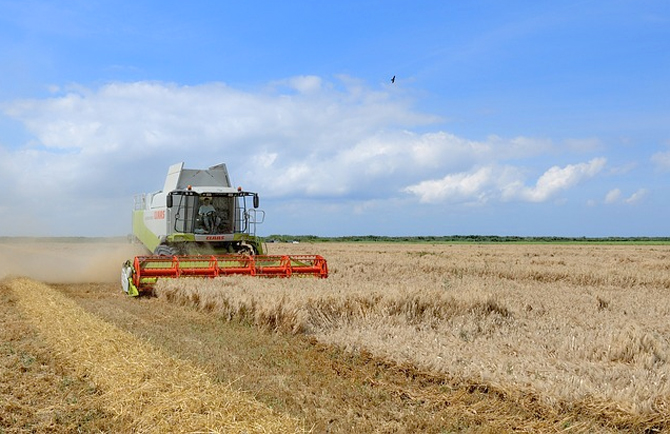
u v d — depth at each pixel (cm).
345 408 631
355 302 1096
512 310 1114
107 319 1164
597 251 3956
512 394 646
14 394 671
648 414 576
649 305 1262
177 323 1133
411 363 778
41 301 1369
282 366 798
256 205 1944
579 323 1027
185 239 1847
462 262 2511
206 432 547
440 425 584
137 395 648
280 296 1103
